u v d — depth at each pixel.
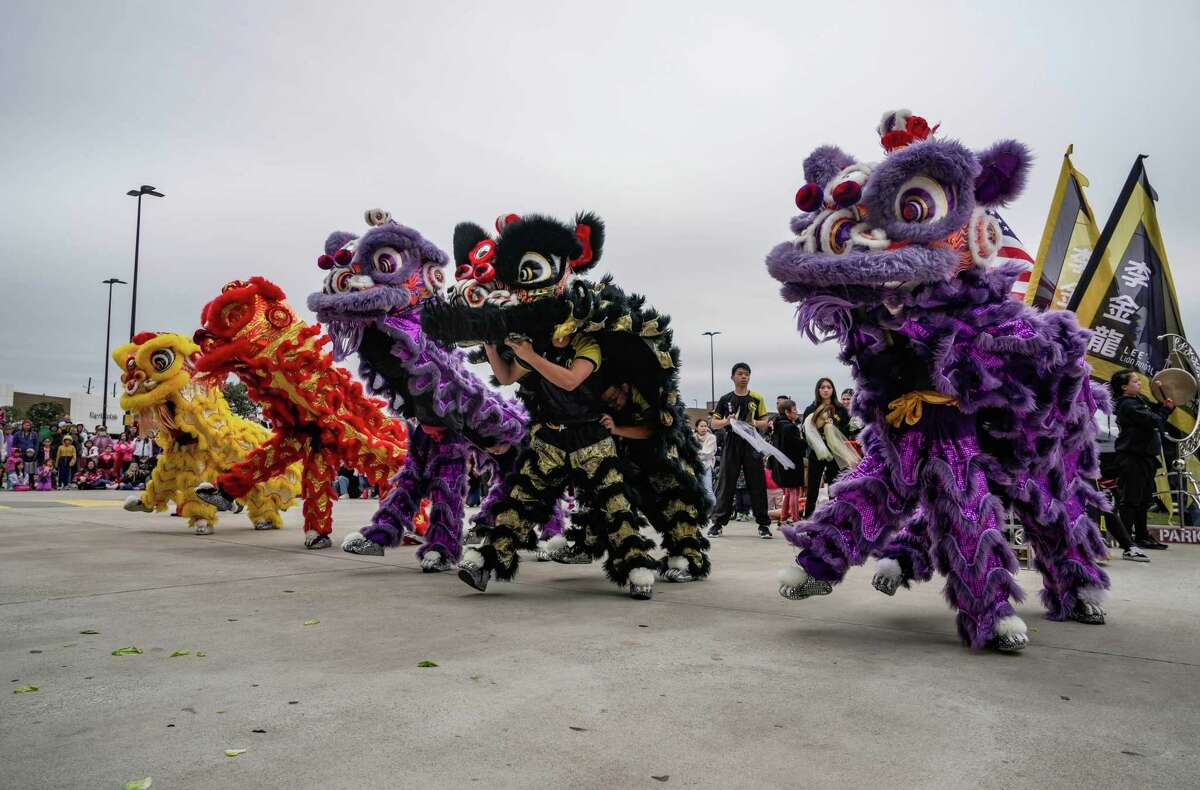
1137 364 8.77
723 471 8.16
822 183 3.29
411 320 5.09
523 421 5.47
